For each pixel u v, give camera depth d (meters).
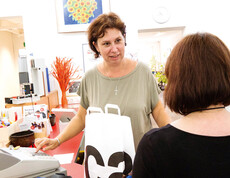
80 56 3.52
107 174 1.13
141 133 1.42
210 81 0.61
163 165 0.61
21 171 1.05
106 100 1.45
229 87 0.61
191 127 0.62
